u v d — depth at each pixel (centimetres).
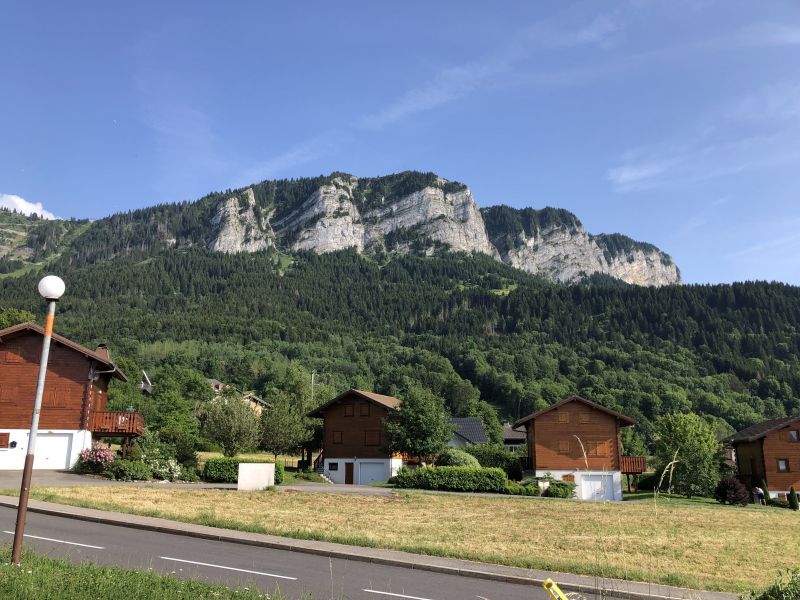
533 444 5625
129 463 3706
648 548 2148
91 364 4181
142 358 16338
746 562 1973
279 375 15312
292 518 2372
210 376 15762
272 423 6012
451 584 1407
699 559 1984
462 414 13425
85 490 2839
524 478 5341
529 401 14300
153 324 19775
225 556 1579
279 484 4153
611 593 1371
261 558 1584
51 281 1214
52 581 992
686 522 2966
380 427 5759
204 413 7000
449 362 17588
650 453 10481
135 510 2217
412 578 1449
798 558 2088
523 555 1806
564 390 15200
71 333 17338
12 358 4078
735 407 13275
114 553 1504
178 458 4250
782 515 3634
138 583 1046
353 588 1304
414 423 5209
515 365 17300
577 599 1305
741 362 17188
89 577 1048
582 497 5350
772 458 5912
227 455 5528
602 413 5584
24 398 4047
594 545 2128
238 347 18888
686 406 13200
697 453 5256
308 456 6494
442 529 2355
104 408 4691
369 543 1805
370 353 19762
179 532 1883
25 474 1144
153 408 7844
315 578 1379
